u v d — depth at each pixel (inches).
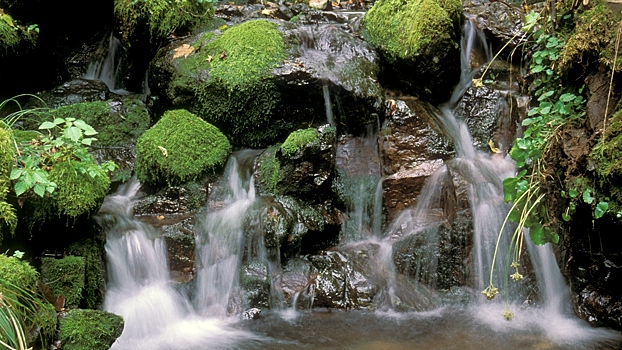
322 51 216.5
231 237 181.0
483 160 199.6
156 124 202.7
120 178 201.8
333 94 202.1
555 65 170.6
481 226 179.5
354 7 290.4
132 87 252.1
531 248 176.4
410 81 216.2
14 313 116.0
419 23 208.5
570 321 164.4
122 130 218.5
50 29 247.8
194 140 197.9
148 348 150.7
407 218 192.4
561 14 170.6
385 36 221.0
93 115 218.4
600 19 150.7
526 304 172.6
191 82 208.1
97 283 160.6
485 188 184.9
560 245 170.7
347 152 204.4
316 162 189.2
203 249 180.4
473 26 223.6
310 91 202.4
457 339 153.6
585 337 155.1
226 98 205.3
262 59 203.6
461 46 223.3
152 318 162.7
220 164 200.2
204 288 175.0
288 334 157.2
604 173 137.2
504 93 208.8
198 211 190.4
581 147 146.1
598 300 162.2
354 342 152.2
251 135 211.0
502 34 219.5
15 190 137.6
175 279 174.4
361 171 202.1
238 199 193.2
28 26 231.3
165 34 229.9
